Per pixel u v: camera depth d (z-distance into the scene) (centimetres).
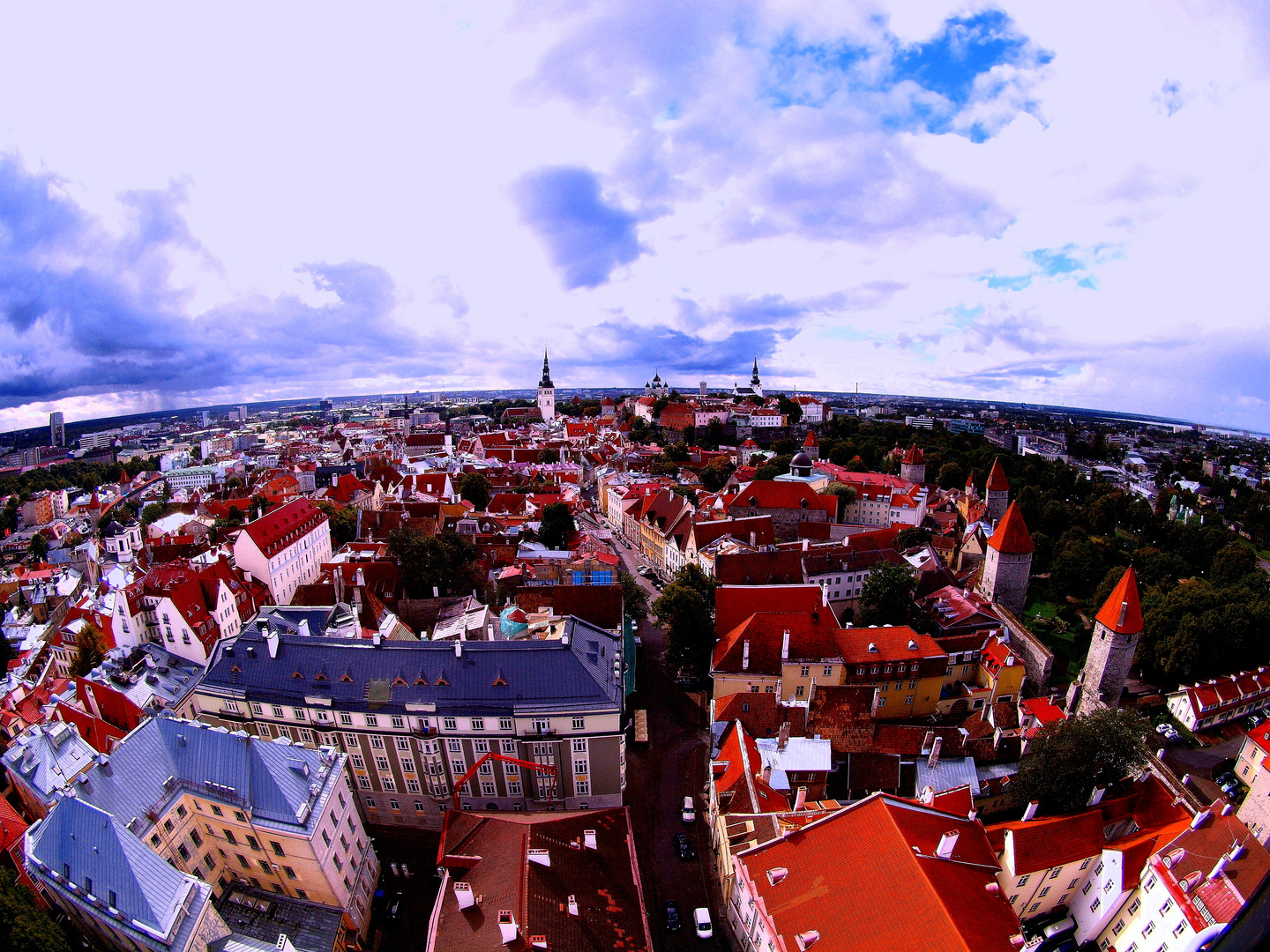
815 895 4556
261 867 5359
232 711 6919
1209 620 9606
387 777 6750
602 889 4869
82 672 9488
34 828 4831
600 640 7412
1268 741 7225
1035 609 13150
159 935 4169
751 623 8644
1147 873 5081
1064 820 5581
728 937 5603
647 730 8500
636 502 17988
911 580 10456
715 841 6431
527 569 11881
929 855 4500
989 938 3975
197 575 10325
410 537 11838
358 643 7025
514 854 4788
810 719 7188
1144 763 6462
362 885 5762
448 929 4409
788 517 16000
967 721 7438
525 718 6431
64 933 4481
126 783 5084
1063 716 7256
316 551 13825
